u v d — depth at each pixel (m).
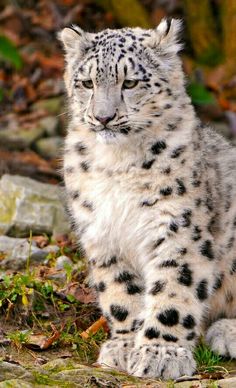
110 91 10.64
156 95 10.79
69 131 11.38
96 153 10.95
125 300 11.10
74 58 11.20
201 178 10.84
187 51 20.94
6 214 14.22
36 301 11.70
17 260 13.00
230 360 10.86
